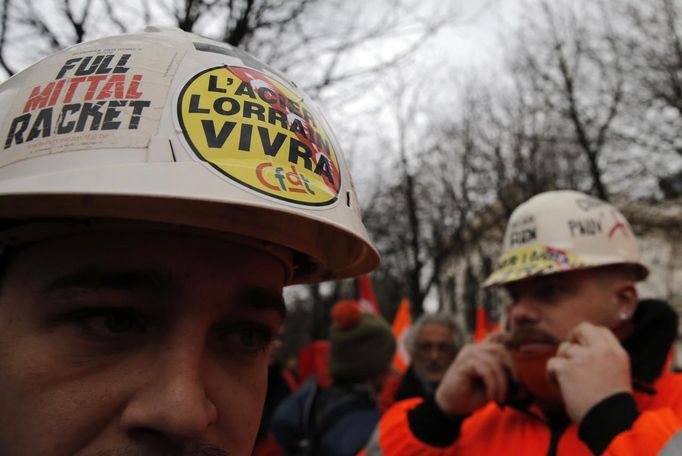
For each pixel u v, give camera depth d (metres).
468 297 16.42
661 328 1.85
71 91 0.80
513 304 2.08
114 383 0.77
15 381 0.77
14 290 0.81
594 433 1.54
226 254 0.87
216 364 0.87
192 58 0.86
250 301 0.90
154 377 0.78
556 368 1.68
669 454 1.40
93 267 0.78
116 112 0.77
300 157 0.86
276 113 0.87
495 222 13.39
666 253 14.68
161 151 0.75
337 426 2.77
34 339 0.78
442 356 3.38
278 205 0.78
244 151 0.80
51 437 0.75
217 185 0.75
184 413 0.76
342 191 0.92
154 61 0.84
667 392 1.77
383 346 3.14
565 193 2.12
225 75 0.86
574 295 1.89
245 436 0.90
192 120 0.79
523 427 1.97
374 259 1.15
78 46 0.88
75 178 0.71
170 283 0.81
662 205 12.53
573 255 1.91
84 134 0.76
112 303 0.78
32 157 0.75
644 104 11.70
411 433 2.01
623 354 1.65
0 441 0.77
